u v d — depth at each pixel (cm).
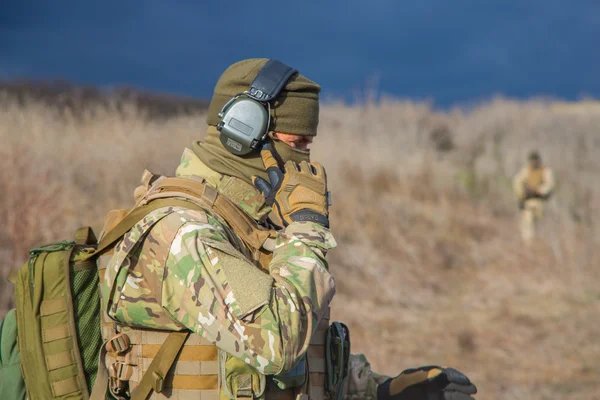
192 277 492
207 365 510
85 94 5181
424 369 652
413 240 3300
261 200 567
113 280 529
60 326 575
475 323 2405
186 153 589
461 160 5350
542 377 1916
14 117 3200
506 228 3866
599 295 2742
